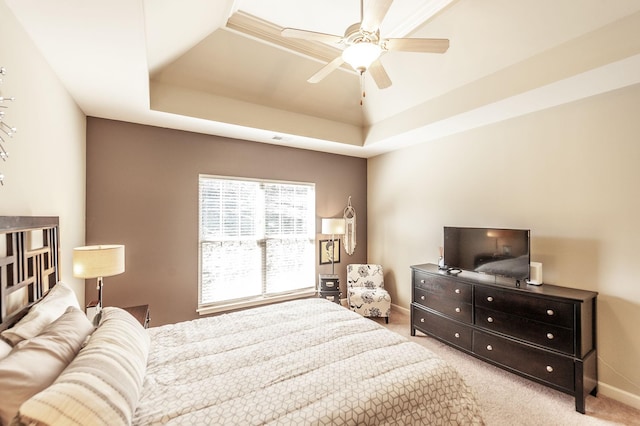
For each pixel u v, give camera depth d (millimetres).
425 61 2916
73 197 2516
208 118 3072
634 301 2244
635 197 2248
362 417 1251
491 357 2715
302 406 1271
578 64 2090
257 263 3971
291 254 4273
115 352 1276
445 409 1487
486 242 2953
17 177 1559
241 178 3814
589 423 2045
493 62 2570
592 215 2469
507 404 2244
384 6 1510
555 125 2703
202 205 3578
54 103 2059
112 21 1533
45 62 1895
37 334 1323
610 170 2373
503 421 2059
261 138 3783
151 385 1395
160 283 3277
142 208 3182
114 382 1098
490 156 3225
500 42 2420
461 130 3465
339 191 4707
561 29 2127
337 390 1377
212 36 2658
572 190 2590
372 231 4891
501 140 3125
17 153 1556
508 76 2514
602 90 2350
